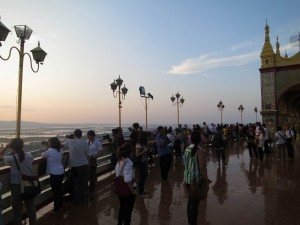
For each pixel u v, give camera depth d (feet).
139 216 22.15
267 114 91.25
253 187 31.14
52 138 23.58
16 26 26.45
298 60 87.35
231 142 93.45
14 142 18.38
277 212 22.66
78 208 24.18
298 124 121.19
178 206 24.67
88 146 26.11
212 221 20.75
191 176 18.70
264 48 92.84
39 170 23.40
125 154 18.01
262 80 92.89
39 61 29.55
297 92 103.40
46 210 23.70
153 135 49.08
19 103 26.20
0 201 15.65
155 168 44.73
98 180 35.37
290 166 44.98
